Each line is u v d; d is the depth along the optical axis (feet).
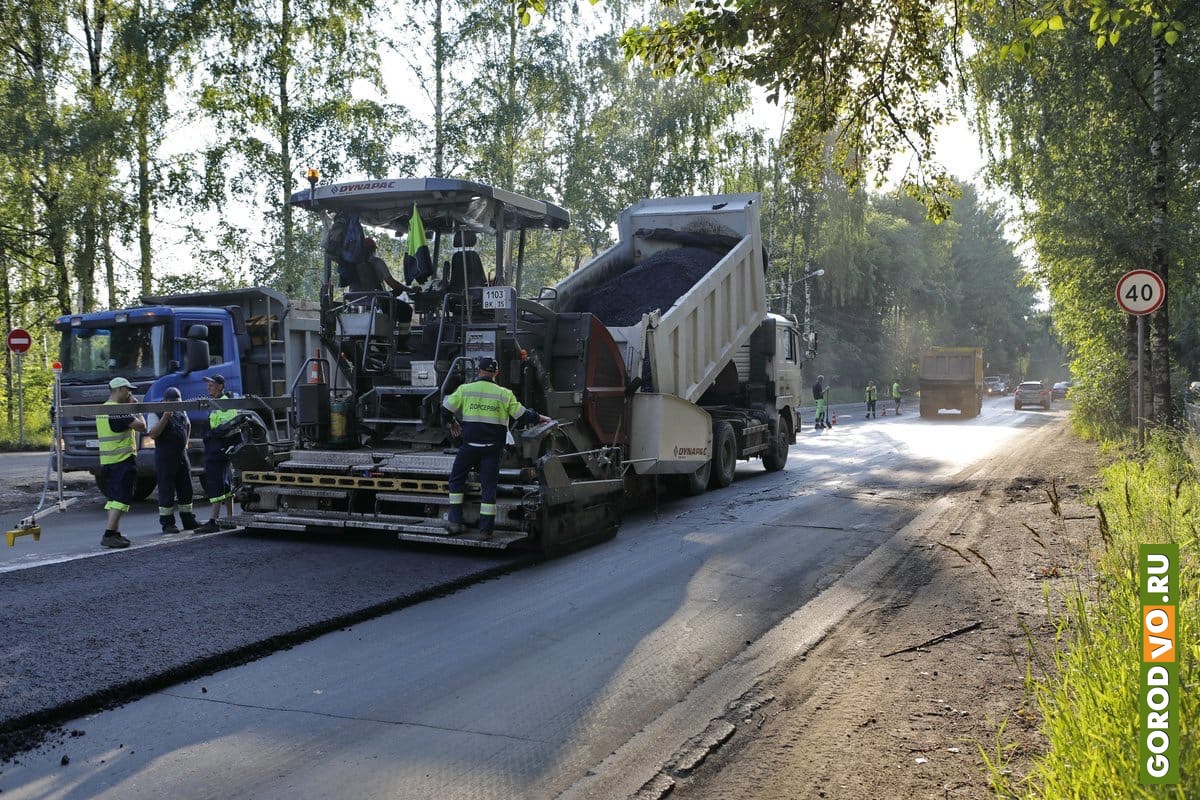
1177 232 50.42
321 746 13.53
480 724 14.43
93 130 74.90
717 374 42.52
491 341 28.48
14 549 28.43
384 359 30.76
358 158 79.66
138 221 79.41
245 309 48.44
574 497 28.04
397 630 19.60
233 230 80.12
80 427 40.06
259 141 79.56
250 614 19.85
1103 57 50.24
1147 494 28.14
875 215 180.96
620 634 19.42
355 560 25.75
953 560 26.30
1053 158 57.36
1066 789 9.99
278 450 30.89
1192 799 8.82
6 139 73.15
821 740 13.71
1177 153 50.78
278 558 25.95
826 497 40.78
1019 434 86.48
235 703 15.26
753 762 13.02
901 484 45.50
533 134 94.27
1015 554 26.63
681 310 37.99
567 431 30.66
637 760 13.10
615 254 45.91
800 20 24.72
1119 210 53.98
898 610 21.08
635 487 36.73
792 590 23.35
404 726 14.33
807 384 176.96
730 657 17.90
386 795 11.97
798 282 148.36
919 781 12.17
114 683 15.40
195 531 30.55
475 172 85.05
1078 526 30.22
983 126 61.26
